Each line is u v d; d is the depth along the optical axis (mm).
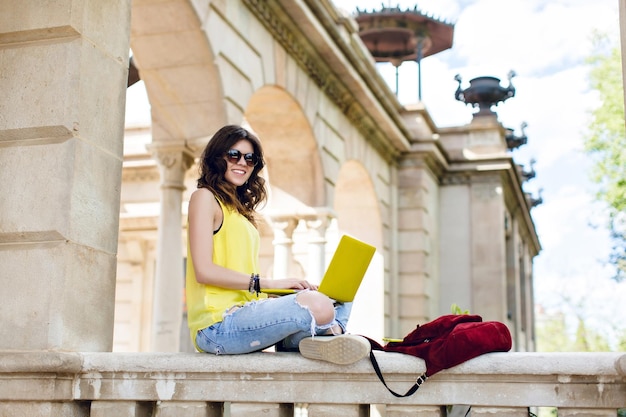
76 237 4820
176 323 11195
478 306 23625
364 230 20047
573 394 3686
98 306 4977
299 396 4109
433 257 23141
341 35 14953
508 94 25109
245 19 11781
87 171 4957
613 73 20641
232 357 4258
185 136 11227
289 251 15141
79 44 4977
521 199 28656
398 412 3969
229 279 4371
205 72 10766
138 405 4453
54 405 4465
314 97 14953
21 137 4984
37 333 4664
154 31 10492
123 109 5379
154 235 22641
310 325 4164
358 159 18109
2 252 4855
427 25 23672
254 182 4875
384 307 20172
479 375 3838
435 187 23953
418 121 21828
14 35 5078
